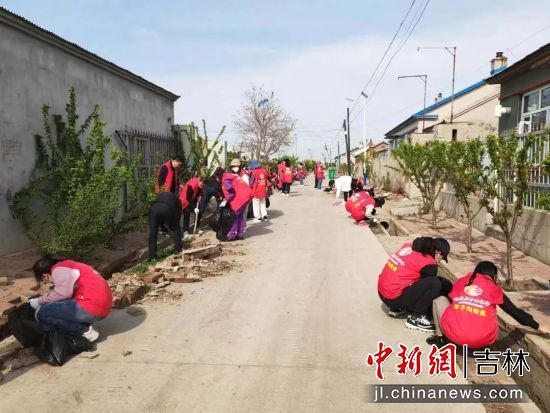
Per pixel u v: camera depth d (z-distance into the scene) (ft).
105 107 37.58
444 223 43.16
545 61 28.91
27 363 14.83
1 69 25.31
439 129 64.80
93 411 12.34
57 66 30.58
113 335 17.12
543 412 12.40
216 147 64.34
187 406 12.53
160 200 28.63
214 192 38.22
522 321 14.26
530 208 28.81
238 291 22.43
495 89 91.45
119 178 27.99
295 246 33.12
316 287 23.12
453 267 25.53
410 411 12.32
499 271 24.80
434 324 17.10
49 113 29.48
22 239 26.78
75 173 27.73
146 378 13.99
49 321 15.42
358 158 134.10
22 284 21.04
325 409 12.38
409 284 17.90
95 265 26.86
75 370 14.53
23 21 26.22
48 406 12.59
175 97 53.52
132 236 34.60
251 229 40.83
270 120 152.87
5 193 25.46
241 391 13.26
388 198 69.26
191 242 34.81
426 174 42.98
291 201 67.62
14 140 26.23
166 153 51.47
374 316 19.11
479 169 23.57
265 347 16.11
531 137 20.36
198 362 15.02
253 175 45.16
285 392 13.21
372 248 32.17
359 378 14.01
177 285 23.36
